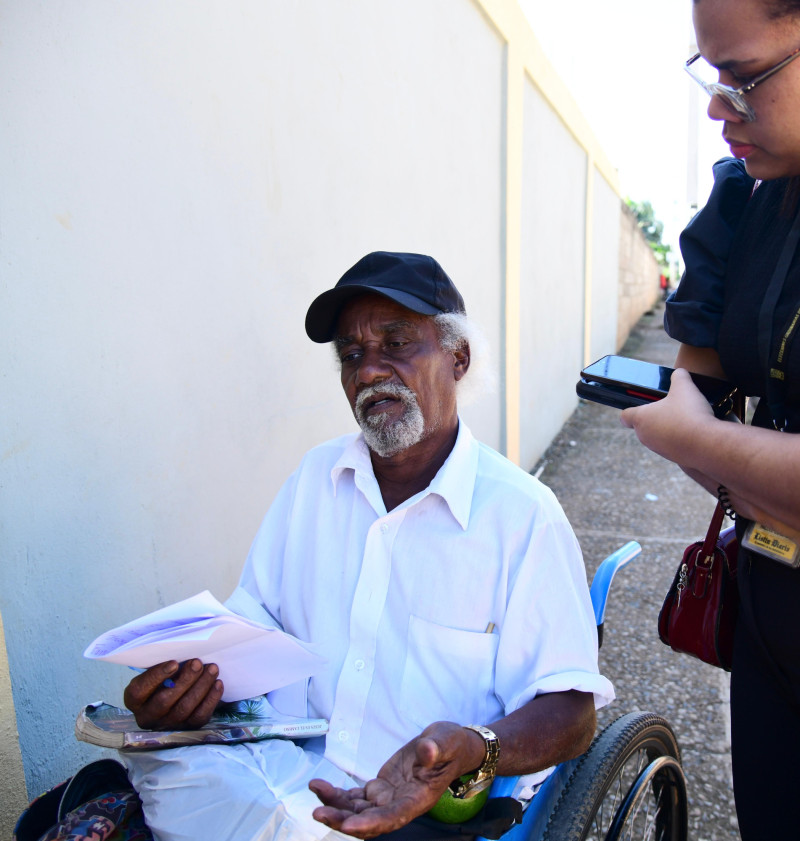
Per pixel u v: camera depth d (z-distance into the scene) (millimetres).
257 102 2270
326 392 2785
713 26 914
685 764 2314
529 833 1324
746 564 1200
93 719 1242
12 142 1478
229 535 2238
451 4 3846
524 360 5562
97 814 1191
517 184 5020
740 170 1268
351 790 968
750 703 1245
